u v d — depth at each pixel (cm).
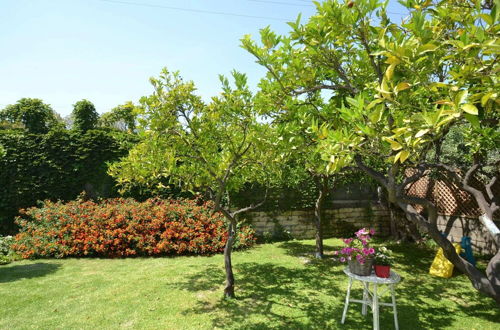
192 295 476
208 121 445
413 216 362
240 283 533
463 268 370
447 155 681
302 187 946
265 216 933
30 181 920
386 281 351
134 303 444
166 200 905
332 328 371
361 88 418
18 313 412
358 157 385
